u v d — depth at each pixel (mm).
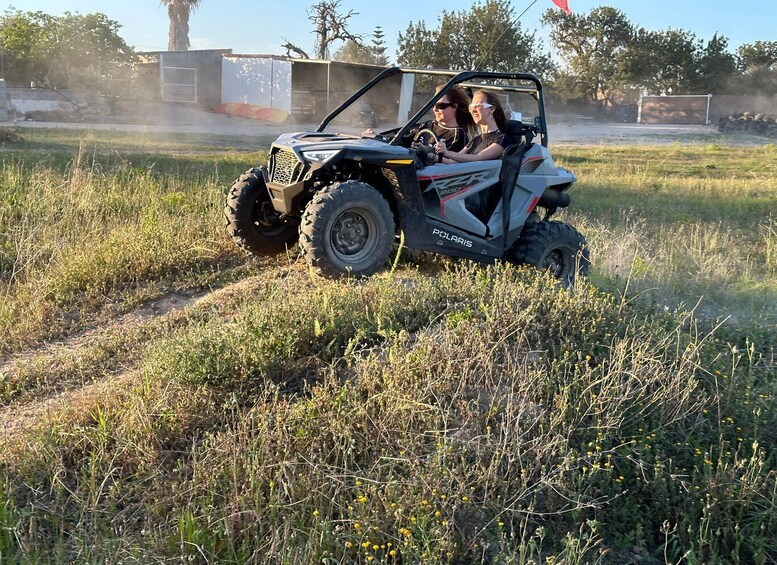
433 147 6664
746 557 3984
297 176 6227
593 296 6047
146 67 41219
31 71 42031
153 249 7102
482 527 3846
